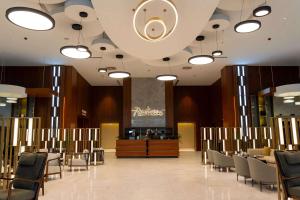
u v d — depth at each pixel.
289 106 12.53
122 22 6.17
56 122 12.41
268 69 13.20
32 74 12.92
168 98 15.61
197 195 5.72
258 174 6.12
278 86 12.20
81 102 15.09
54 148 10.96
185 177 7.91
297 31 8.92
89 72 14.33
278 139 6.05
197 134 18.16
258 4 6.12
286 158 4.57
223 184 6.87
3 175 6.09
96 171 9.18
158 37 6.02
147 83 15.73
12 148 6.87
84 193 5.93
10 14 5.14
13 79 12.92
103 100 18.22
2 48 10.38
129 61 12.27
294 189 4.28
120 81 16.89
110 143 18.81
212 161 9.85
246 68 13.04
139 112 15.49
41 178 4.62
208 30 7.49
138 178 7.78
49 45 10.04
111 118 18.03
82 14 6.23
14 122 6.50
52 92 11.88
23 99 12.85
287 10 7.42
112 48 8.62
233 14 6.87
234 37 9.20
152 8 5.76
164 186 6.65
